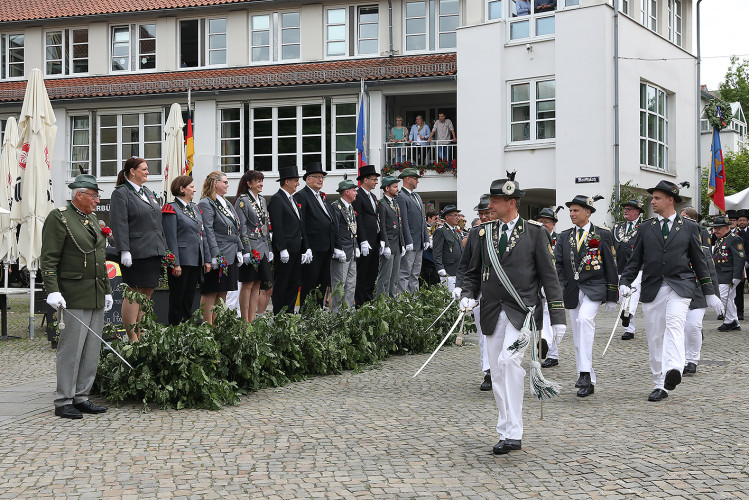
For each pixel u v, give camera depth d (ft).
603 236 31.89
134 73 106.63
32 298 49.75
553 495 18.31
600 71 79.92
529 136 84.89
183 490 18.62
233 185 100.73
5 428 24.70
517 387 21.90
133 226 33.12
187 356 28.60
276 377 33.09
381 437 23.72
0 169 56.29
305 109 98.68
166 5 104.53
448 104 102.12
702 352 42.93
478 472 20.08
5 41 111.04
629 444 22.75
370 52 100.42
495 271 22.39
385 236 46.11
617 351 43.01
